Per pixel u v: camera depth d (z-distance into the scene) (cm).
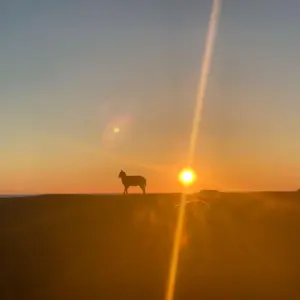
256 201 3775
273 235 2470
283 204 3650
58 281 1634
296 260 1916
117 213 3272
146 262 1912
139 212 3256
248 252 2078
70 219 3097
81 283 1603
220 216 3086
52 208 3494
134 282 1597
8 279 1673
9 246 2283
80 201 3772
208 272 1723
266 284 1545
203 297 1411
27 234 2616
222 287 1515
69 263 1911
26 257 2033
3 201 3872
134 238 2452
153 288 1520
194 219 2939
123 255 2056
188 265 1847
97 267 1830
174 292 1470
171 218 2986
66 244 2322
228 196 4031
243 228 2703
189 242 2302
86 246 2264
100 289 1522
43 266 1864
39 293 1493
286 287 1507
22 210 3475
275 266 1811
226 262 1891
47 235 2573
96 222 2977
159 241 2358
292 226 2769
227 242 2306
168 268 1797
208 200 3803
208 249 2150
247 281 1585
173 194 4088
